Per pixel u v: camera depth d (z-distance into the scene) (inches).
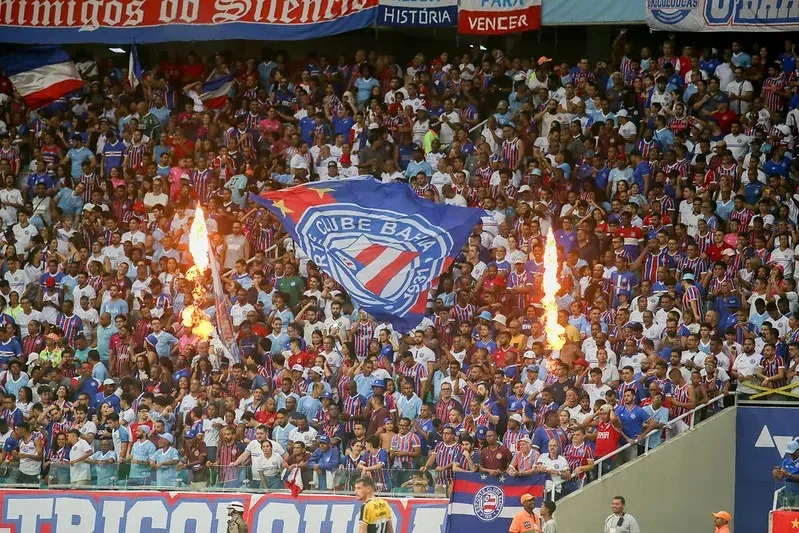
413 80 3004.4
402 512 1977.1
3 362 2477.9
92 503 2063.2
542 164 2723.9
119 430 2174.0
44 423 2207.2
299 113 2994.6
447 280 2480.3
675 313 2250.2
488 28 2906.0
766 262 2422.5
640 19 2837.1
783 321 2266.2
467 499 1973.4
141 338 2469.2
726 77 2842.0
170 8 3056.1
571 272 2442.2
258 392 2192.4
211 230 2677.2
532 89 2918.3
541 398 2139.5
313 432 2107.5
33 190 2928.2
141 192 2824.8
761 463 2091.5
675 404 2096.5
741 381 2142.0
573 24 2861.7
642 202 2598.4
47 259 2716.5
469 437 2041.1
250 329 2380.7
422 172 2763.3
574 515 1991.9
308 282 2536.9
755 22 2758.4
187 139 2957.7
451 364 2219.5
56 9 3097.9
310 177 2854.3
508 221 2605.8
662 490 2055.9
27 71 3088.1
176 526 2034.9
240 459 2060.8
